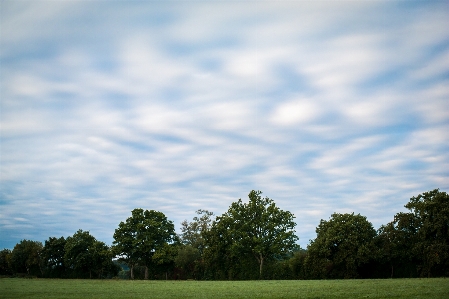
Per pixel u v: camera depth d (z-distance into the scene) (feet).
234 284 200.34
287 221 329.93
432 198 276.41
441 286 128.77
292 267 315.99
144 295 119.34
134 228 364.58
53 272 404.77
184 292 132.36
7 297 115.03
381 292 107.76
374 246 287.69
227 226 342.44
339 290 122.11
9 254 448.24
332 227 302.04
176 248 370.94
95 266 392.68
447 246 253.85
